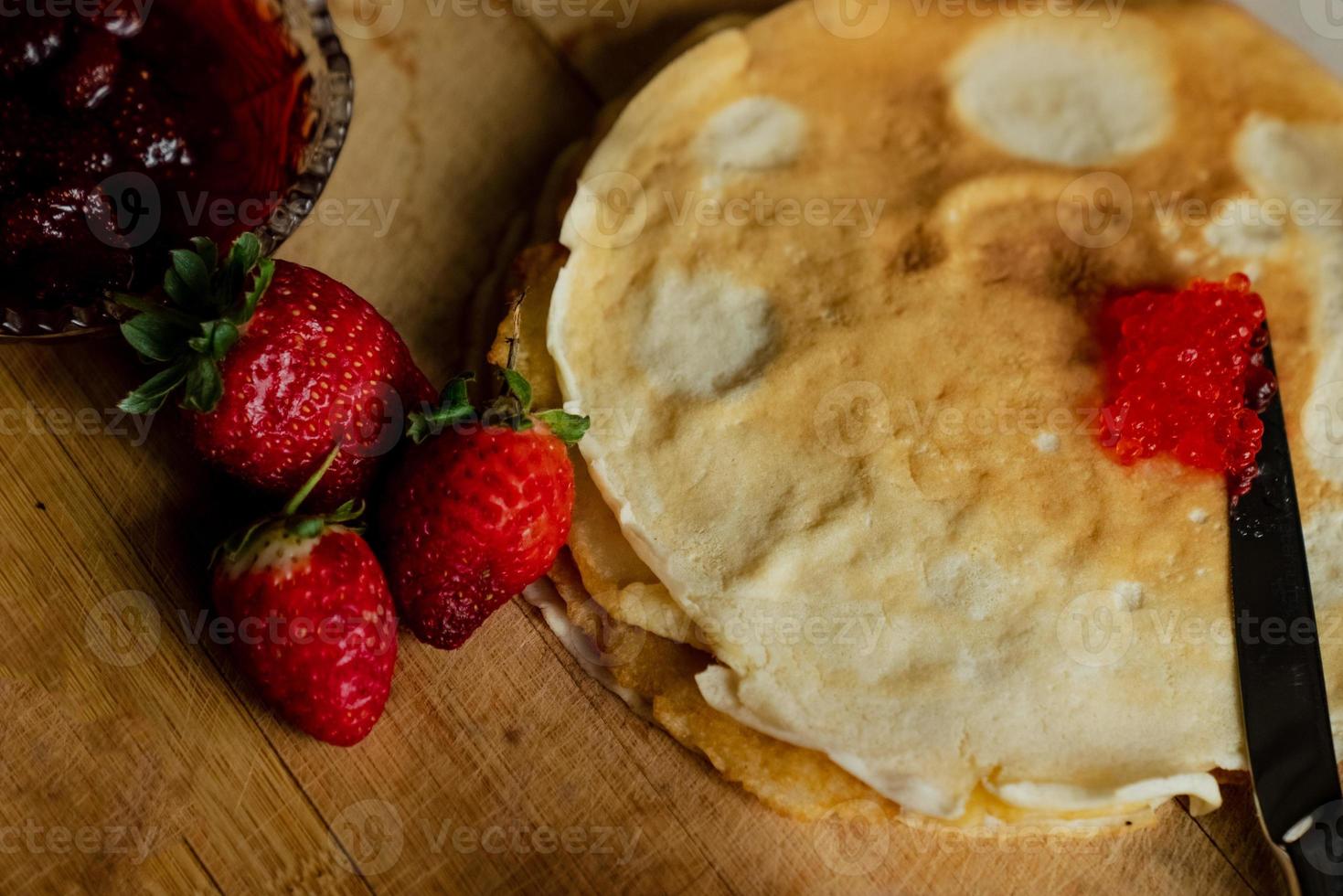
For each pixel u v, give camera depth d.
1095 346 0.44
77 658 0.42
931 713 0.42
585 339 0.44
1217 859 0.42
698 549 0.42
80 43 0.42
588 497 0.43
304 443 0.41
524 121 0.47
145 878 0.41
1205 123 0.46
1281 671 0.42
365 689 0.41
